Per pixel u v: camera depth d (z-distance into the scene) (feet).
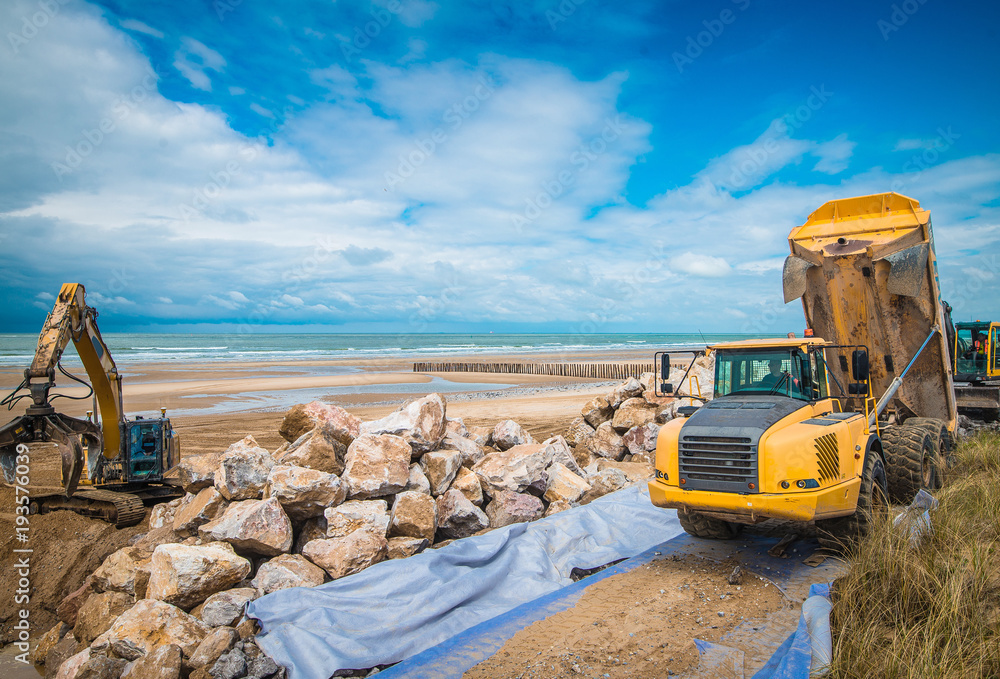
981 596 15.51
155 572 17.99
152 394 86.84
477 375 129.18
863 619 14.89
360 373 133.49
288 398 82.12
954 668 12.47
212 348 291.79
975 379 44.34
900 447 25.66
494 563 20.42
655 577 19.97
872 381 30.04
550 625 16.71
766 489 18.21
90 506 28.48
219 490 22.91
